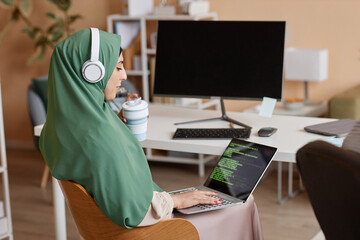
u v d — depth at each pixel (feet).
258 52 8.28
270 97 8.22
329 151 3.66
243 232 6.89
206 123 8.53
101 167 5.58
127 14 14.58
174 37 8.75
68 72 5.87
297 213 11.62
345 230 3.75
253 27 8.30
